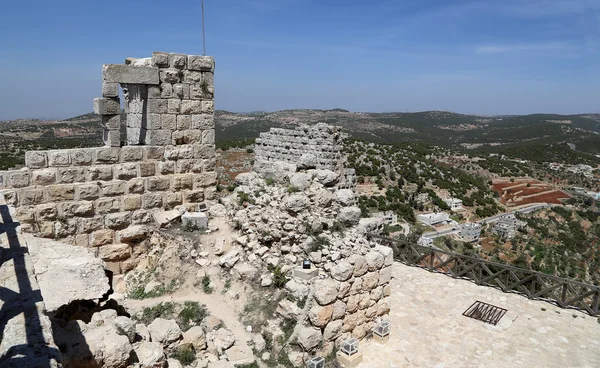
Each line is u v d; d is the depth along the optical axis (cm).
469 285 1453
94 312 755
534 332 1148
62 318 729
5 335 449
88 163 1108
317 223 1059
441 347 1058
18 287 554
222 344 895
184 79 1230
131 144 1309
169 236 1193
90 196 1115
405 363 979
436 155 11362
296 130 2478
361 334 1031
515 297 1362
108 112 1120
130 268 1198
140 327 850
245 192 1259
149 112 1190
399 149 10081
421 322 1183
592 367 996
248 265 1083
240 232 1180
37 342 440
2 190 1000
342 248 1012
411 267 1612
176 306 1028
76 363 596
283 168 1205
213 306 1026
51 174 1055
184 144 1260
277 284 1014
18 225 800
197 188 1299
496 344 1081
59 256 881
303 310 928
